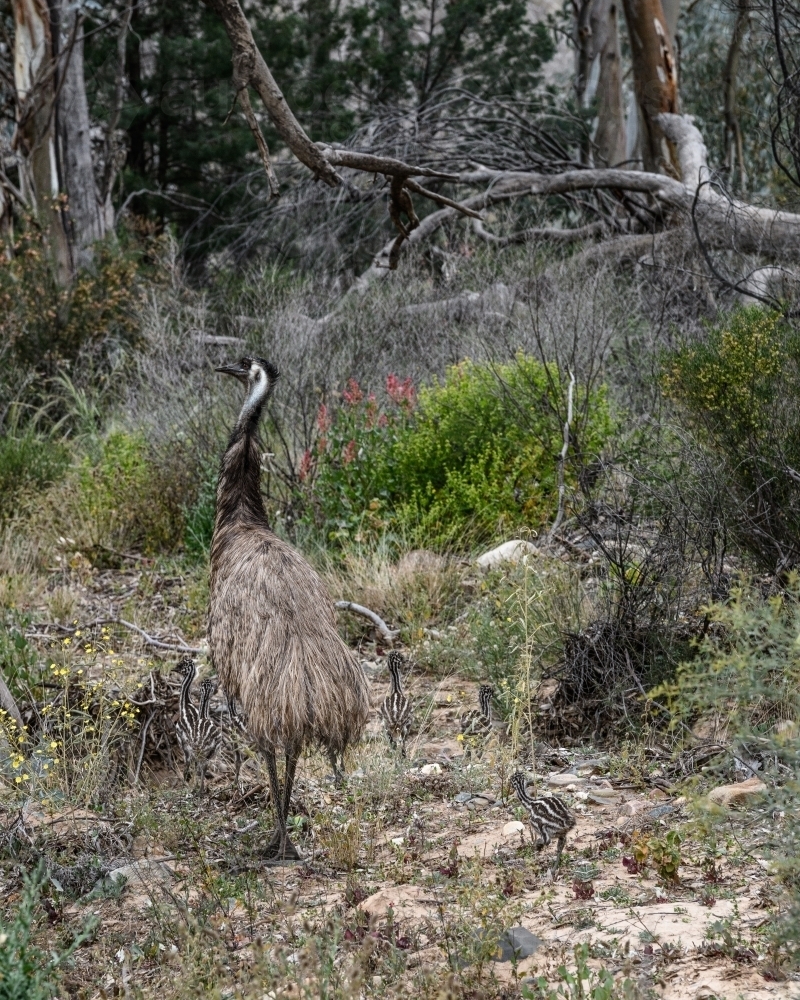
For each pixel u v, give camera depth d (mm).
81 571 10258
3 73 17141
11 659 7660
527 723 6551
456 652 7715
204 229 22188
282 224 17531
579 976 3545
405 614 8461
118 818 5727
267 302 13953
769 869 3975
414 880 4867
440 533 9617
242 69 6457
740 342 7738
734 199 14055
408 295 14172
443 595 8680
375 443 10250
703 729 6031
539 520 9422
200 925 4434
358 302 13625
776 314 8414
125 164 21562
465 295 13688
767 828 4660
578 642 6723
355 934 4316
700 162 16062
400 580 8836
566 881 4676
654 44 16734
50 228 16234
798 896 3621
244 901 4781
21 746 6348
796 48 11445
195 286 18125
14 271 15047
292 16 22297
